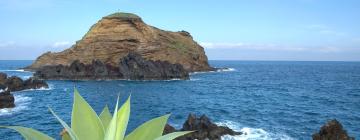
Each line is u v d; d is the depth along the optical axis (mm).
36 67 145750
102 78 106625
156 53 131625
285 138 29297
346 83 107688
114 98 63469
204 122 27828
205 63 167750
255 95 71750
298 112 46594
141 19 134375
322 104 56719
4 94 48156
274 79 124812
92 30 131125
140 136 2162
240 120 38781
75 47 129875
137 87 84875
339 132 23297
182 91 77062
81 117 2139
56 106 51688
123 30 128750
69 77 106812
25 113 44000
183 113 45312
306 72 184875
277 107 52094
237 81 111688
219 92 76812
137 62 108875
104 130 2121
